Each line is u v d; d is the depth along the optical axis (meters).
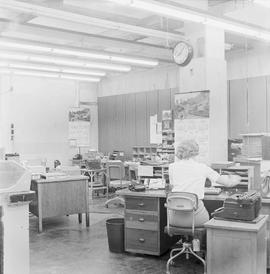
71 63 8.99
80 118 12.07
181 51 6.27
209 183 4.47
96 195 9.02
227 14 6.86
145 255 4.59
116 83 12.72
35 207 5.86
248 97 8.75
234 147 6.79
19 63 9.02
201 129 6.26
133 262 4.37
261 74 9.05
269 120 8.41
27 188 2.58
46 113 11.93
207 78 6.31
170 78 11.05
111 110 12.32
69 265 4.30
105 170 8.86
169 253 4.62
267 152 4.55
